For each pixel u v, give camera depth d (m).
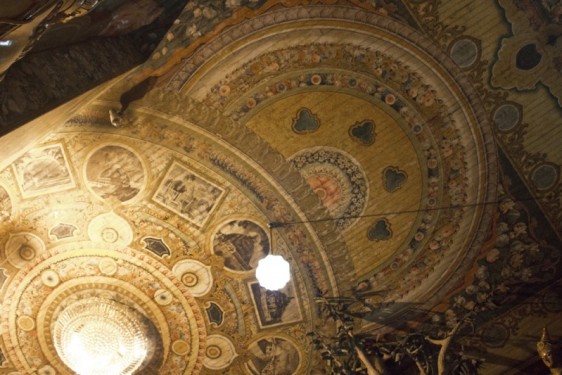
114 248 11.08
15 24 5.10
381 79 10.09
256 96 10.13
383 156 10.57
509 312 11.27
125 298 11.38
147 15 9.26
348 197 10.80
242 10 9.38
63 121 9.22
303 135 10.44
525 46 9.80
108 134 10.05
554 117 10.30
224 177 10.65
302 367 11.73
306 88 10.16
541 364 11.35
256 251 11.16
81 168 10.24
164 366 11.72
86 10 6.11
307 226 10.98
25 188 10.20
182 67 9.75
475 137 10.42
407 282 11.21
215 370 11.77
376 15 9.55
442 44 9.77
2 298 11.05
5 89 7.31
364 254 11.12
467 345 11.40
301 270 11.23
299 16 9.51
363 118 10.38
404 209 10.85
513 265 11.12
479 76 10.02
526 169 10.62
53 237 10.80
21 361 11.49
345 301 11.34
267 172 10.63
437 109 10.25
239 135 10.35
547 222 10.89
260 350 11.72
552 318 11.26
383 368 11.07
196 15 9.34
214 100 10.09
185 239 11.04
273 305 11.44
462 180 10.67
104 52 9.06
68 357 11.44
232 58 9.80
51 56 8.17
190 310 11.48
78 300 11.28
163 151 10.36
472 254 11.06
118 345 11.45
